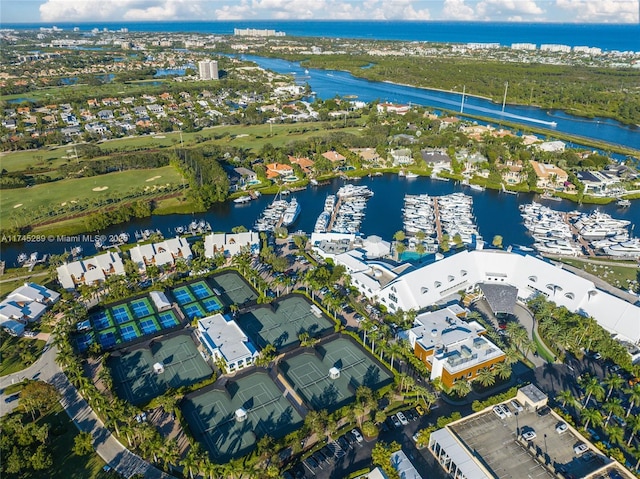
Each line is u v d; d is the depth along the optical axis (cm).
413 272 19462
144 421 13625
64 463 12362
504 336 17362
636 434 13138
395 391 14925
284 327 18512
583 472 11750
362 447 12825
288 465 12200
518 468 11850
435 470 12188
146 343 17175
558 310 18025
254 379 15762
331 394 15050
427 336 16312
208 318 17875
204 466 11325
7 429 12838
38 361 16362
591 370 15850
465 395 14638
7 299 19238
